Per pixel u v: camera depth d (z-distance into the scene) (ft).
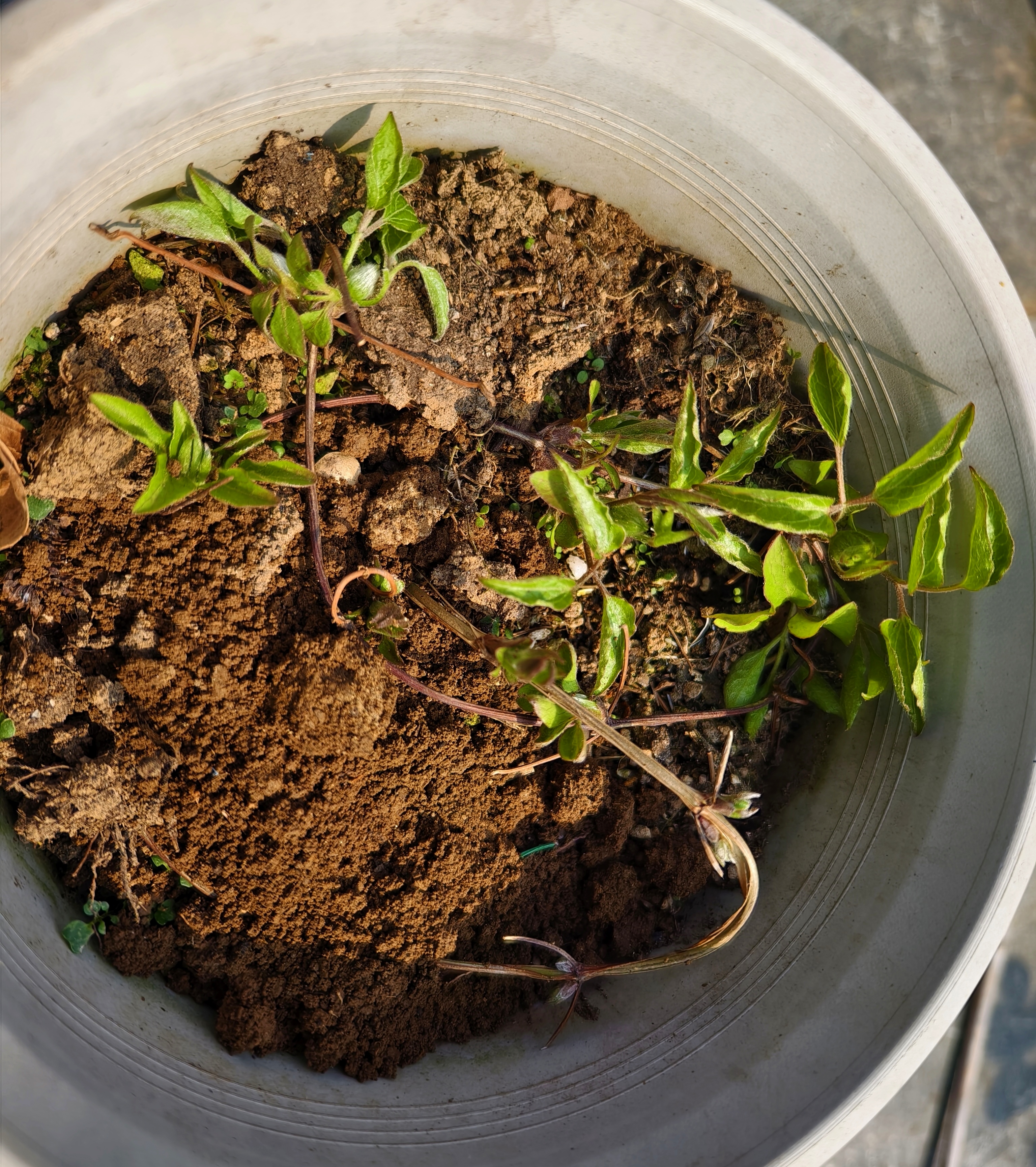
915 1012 1.44
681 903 1.64
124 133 1.34
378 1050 1.51
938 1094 1.72
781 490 1.52
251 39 1.32
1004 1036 1.73
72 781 1.46
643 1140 1.46
